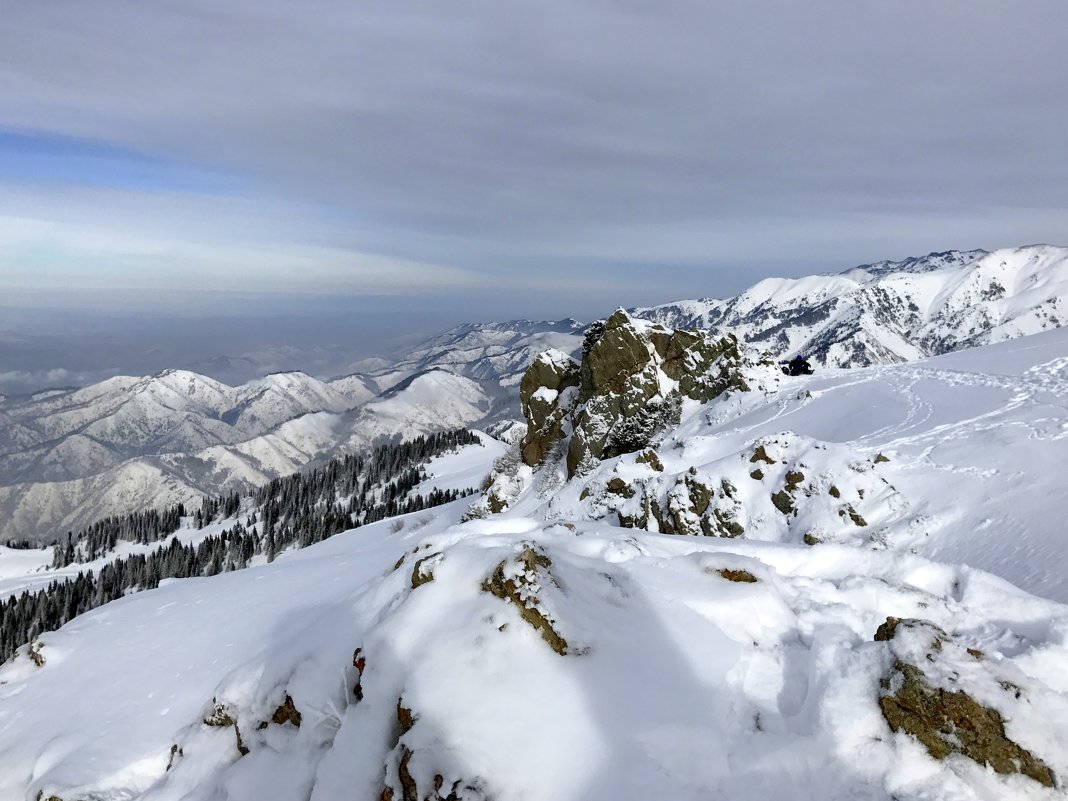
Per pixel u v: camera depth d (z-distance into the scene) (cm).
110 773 1639
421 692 999
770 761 852
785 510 2869
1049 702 816
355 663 1191
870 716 861
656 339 5712
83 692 2175
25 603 10575
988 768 773
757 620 1155
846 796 786
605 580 1277
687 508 3162
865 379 4744
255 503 17800
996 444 2817
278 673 1420
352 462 18250
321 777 1079
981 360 4700
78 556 15875
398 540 5703
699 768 862
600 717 938
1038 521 2098
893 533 2417
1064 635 995
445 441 18262
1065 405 3133
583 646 1052
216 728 1559
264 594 2805
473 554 1289
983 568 1972
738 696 988
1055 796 741
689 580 1288
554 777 864
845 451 2872
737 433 4238
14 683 2467
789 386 4991
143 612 2956
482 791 856
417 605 1190
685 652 1079
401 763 952
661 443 5009
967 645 969
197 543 14988
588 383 5809
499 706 948
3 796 1775
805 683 993
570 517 4012
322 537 12075
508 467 6394
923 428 3322
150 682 2084
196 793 1446
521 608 1101
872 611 1168
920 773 788
